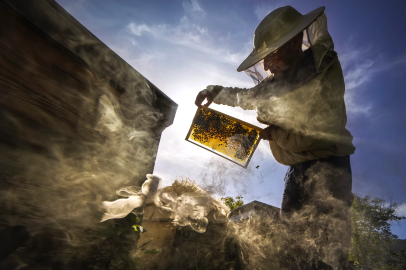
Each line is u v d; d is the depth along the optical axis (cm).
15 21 57
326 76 111
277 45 115
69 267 65
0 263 52
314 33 119
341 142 116
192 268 106
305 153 123
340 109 112
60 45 66
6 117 55
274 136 131
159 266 102
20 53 58
